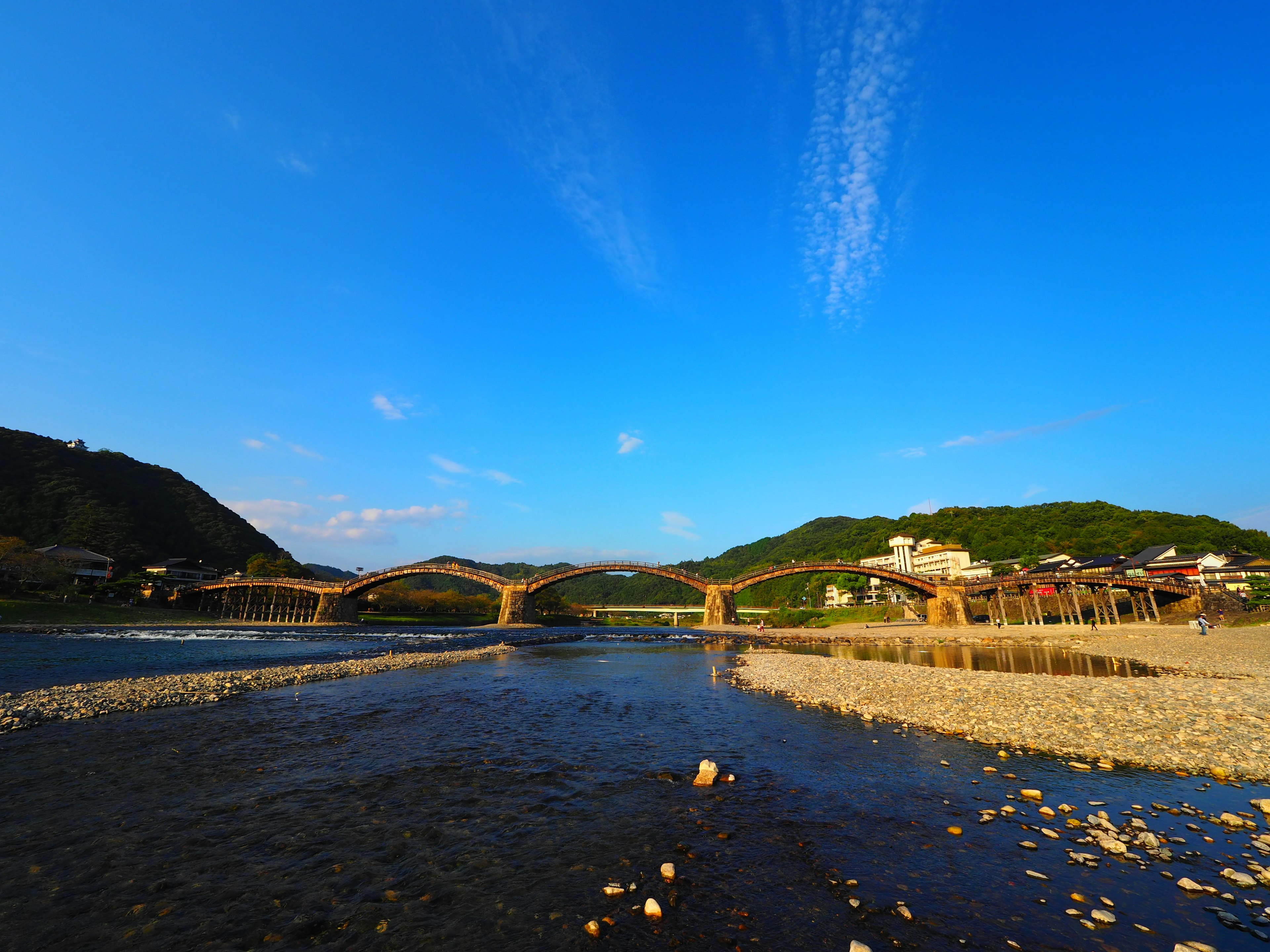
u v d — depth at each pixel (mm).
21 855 9312
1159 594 79625
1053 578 79812
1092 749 14578
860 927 7258
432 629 94062
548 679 31672
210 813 11188
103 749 15461
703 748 16156
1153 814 10656
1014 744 15422
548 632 90062
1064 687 21969
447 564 116062
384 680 30109
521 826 10703
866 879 8555
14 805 11484
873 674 28625
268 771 13883
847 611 115125
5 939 6973
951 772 13445
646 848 9742
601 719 20281
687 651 55281
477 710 21844
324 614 110312
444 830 10508
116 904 7875
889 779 13102
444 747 16234
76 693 22547
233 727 18297
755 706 22641
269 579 114062
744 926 7332
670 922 7465
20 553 87188
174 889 8328
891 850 9516
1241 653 35656
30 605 80125
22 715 18469
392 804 11781
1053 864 8844
